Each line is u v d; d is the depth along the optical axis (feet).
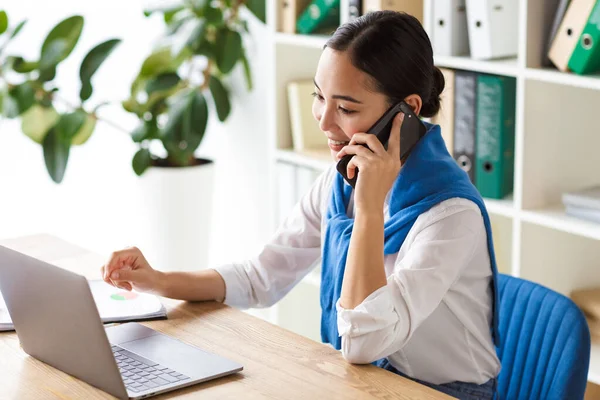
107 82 15.37
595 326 8.82
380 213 5.74
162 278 6.59
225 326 6.22
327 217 6.70
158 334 5.97
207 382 5.31
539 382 6.66
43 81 12.69
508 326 6.95
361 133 5.90
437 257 5.77
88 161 15.58
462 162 9.18
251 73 13.53
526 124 8.60
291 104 11.09
